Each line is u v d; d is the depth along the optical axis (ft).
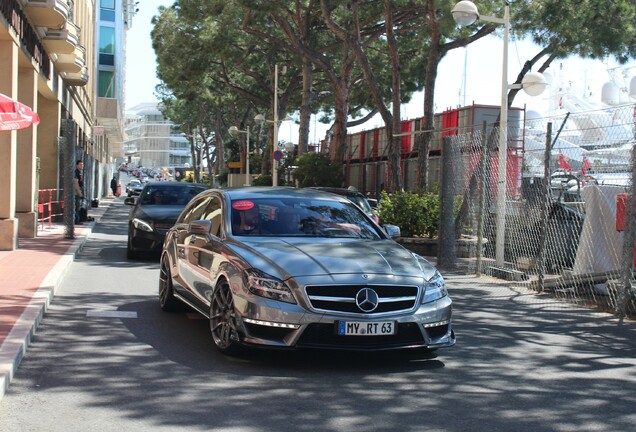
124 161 610.65
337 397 18.38
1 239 48.83
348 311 20.25
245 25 105.40
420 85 118.11
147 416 16.53
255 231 24.57
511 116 83.20
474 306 34.22
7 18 46.62
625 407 18.28
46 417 16.33
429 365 22.07
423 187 68.49
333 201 27.27
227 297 21.99
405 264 22.03
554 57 70.79
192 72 123.75
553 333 28.07
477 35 69.62
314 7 102.94
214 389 18.78
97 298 32.86
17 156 60.08
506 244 50.90
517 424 16.71
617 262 38.22
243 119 192.13
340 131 97.35
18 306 27.55
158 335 25.21
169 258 29.35
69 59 78.43
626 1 62.75
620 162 40.34
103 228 81.10
